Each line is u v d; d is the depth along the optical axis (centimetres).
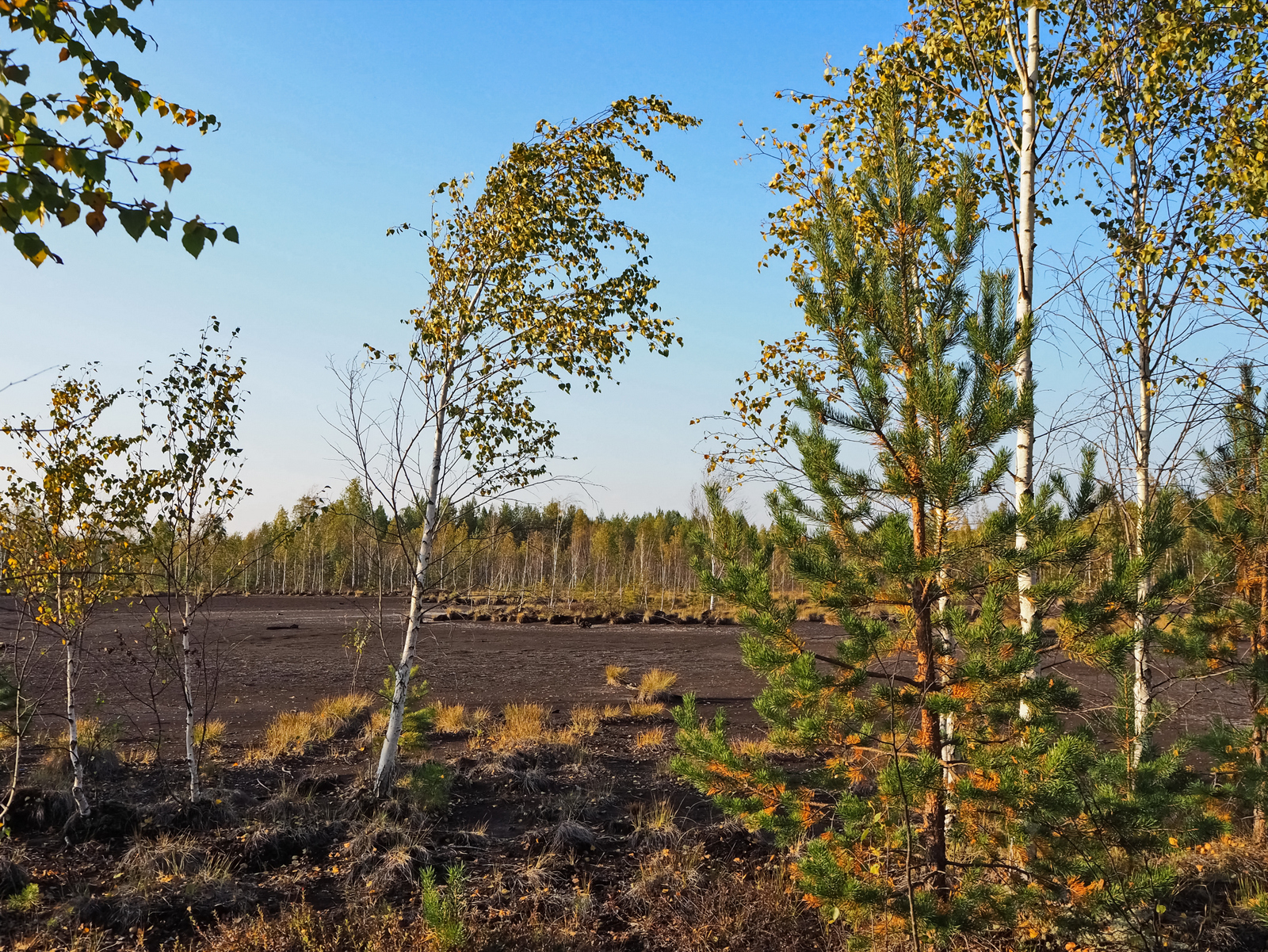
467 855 705
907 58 755
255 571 5191
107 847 683
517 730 1195
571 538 5938
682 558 5700
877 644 450
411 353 895
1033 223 679
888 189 501
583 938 538
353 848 688
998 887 446
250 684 1731
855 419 480
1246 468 700
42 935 527
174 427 796
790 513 503
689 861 661
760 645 484
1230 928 511
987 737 461
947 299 495
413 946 502
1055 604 465
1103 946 449
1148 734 554
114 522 772
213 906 584
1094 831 440
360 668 2002
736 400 876
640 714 1401
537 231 907
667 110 936
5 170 252
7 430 740
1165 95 720
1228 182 707
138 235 269
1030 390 438
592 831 754
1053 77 719
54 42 293
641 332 956
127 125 309
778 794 489
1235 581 666
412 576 875
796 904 561
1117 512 618
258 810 777
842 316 478
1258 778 603
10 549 752
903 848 459
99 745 962
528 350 917
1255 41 692
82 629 771
